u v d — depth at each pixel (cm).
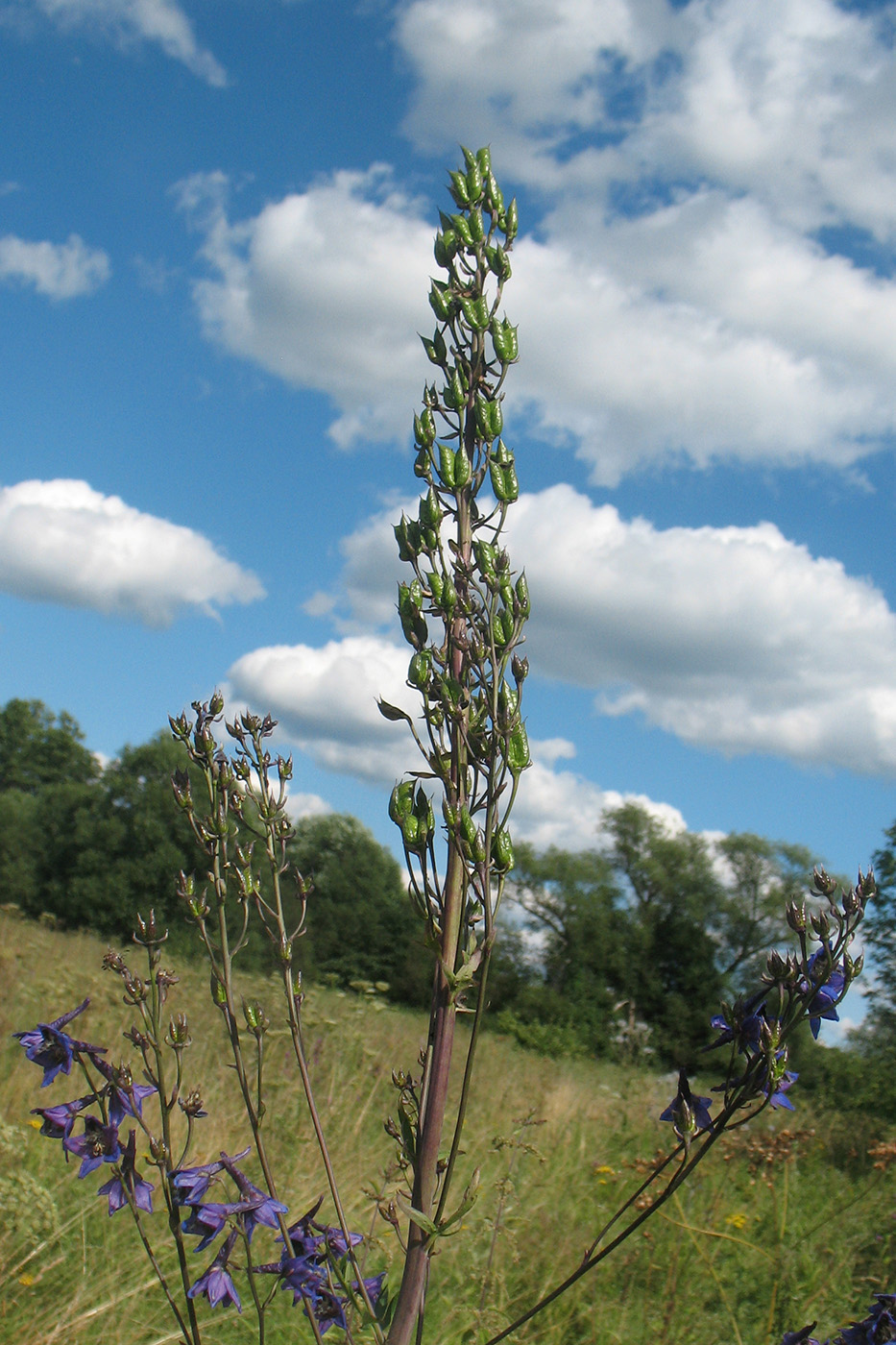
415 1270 163
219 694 194
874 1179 583
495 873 170
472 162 196
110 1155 169
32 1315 316
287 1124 502
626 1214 479
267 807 194
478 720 181
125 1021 611
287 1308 352
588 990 3591
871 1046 1050
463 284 193
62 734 6131
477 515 188
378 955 3606
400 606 180
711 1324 378
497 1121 621
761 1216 488
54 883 3606
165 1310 340
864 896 155
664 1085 751
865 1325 199
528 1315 159
